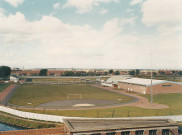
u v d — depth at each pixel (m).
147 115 65.44
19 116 66.12
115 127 37.91
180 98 100.75
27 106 81.19
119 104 86.56
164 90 121.00
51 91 134.12
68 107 79.19
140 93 122.94
